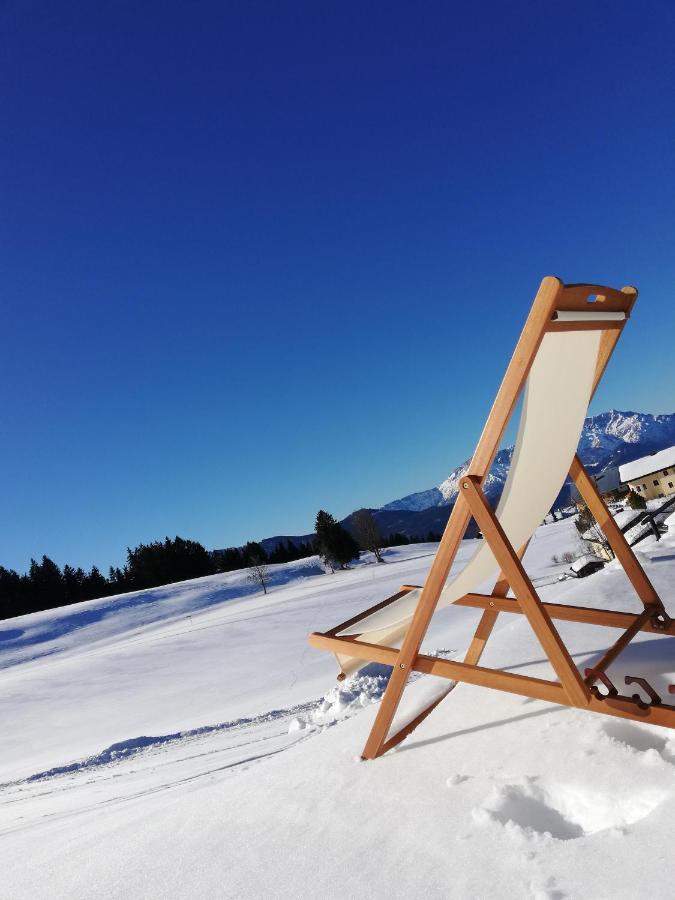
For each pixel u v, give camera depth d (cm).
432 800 201
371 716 331
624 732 215
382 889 156
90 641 5284
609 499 5641
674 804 155
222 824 230
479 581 283
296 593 5356
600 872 136
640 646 307
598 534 1858
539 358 214
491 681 233
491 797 186
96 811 402
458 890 146
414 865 163
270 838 205
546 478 266
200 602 6309
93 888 203
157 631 4962
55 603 8562
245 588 6794
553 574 3017
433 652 966
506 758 219
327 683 1595
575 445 267
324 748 296
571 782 186
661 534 1084
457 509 222
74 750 1551
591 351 231
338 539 7131
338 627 305
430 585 239
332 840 191
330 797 227
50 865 245
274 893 168
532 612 215
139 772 741
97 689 2567
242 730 991
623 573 543
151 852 222
